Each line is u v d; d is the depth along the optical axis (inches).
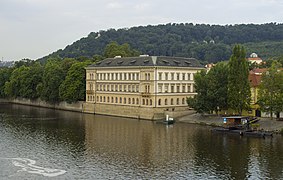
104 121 5452.8
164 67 5743.1
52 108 7805.1
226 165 2918.3
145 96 5753.0
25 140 3932.1
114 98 6343.5
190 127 4793.3
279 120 4515.3
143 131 4478.3
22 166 2930.6
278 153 3270.2
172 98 5885.8
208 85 5068.9
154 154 3284.9
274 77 4355.3
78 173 2738.7
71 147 3587.6
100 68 6555.1
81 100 7145.7
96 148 3533.5
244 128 4355.3
